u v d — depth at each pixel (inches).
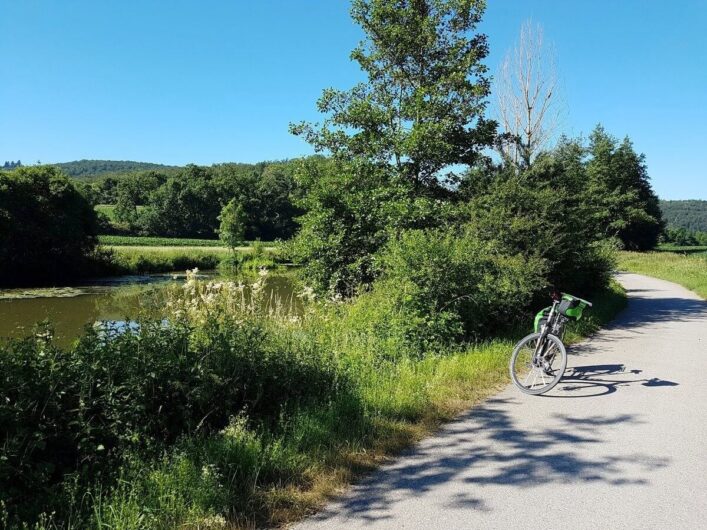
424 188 649.6
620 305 690.2
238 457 167.0
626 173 2726.4
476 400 260.1
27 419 146.1
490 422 226.8
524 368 289.4
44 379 153.3
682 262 1625.2
